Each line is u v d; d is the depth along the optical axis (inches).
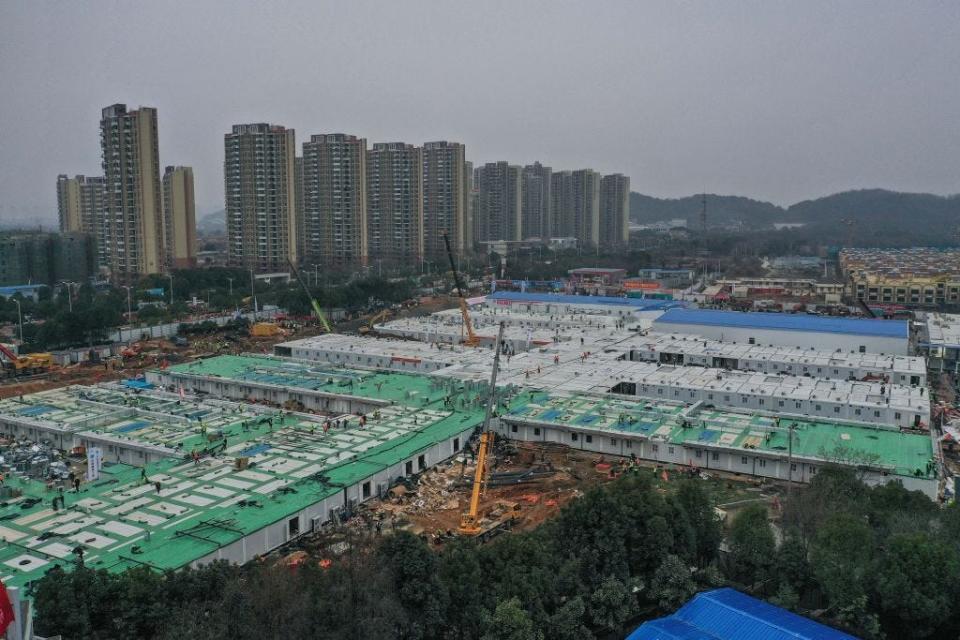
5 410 5265.8
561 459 4576.8
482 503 3924.7
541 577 2696.9
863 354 6904.5
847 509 3129.9
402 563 2571.4
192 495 3607.3
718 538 3157.0
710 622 2672.2
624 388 5880.9
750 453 4215.1
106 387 6048.2
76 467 4372.5
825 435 4468.5
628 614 2792.8
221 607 2303.2
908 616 2640.3
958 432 4926.2
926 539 2736.2
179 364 7357.3
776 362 6599.4
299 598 2385.6
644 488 3181.6
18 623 1973.4
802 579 2903.5
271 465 4030.5
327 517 3607.3
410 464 4229.8
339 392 5792.3
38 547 3063.5
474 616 2576.3
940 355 7145.7
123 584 2409.0
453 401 5369.1
